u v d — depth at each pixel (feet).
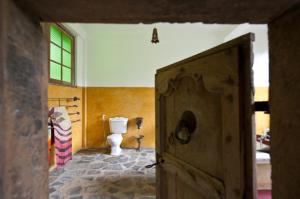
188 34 15.70
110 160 12.75
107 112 15.80
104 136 15.78
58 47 11.81
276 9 1.98
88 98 15.74
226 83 2.89
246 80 2.61
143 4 1.89
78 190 8.63
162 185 5.35
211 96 3.36
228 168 2.89
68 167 11.37
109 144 14.85
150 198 7.99
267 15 2.14
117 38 15.85
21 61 1.90
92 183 9.34
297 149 1.91
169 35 15.84
